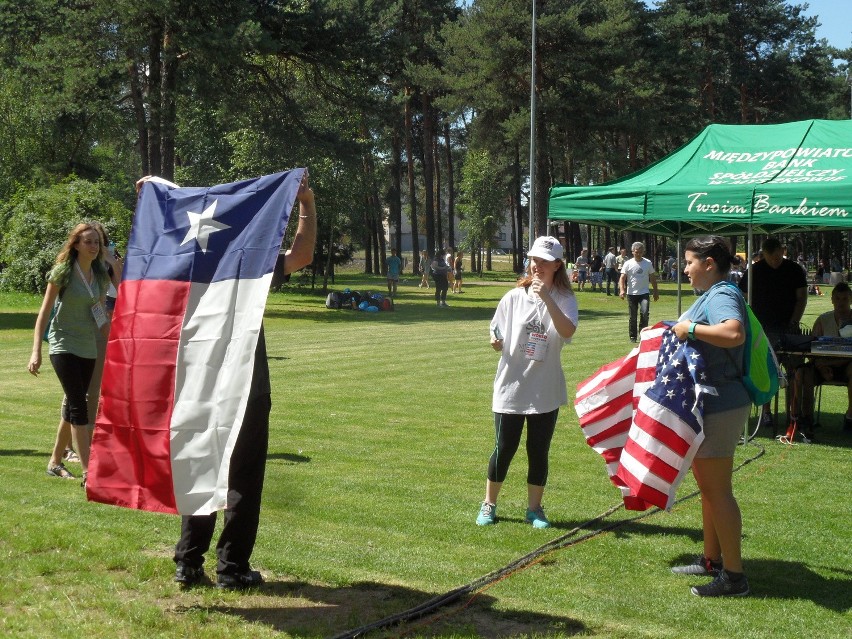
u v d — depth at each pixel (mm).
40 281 30031
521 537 5938
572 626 4434
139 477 4594
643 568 5379
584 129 42719
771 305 10008
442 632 4328
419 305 33312
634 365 5867
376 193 63656
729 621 4551
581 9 41719
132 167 53312
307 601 4711
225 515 4863
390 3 33844
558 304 6082
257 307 4594
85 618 4367
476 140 46594
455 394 12148
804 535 6082
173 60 26984
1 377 13406
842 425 10281
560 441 9188
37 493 6688
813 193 8227
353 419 10234
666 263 54438
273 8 27750
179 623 4352
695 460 5031
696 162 9727
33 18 27297
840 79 63125
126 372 4672
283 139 29750
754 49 56531
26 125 39594
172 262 4797
